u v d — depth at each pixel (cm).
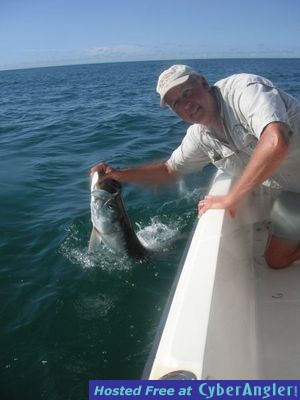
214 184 172
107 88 1475
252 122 125
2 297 183
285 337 129
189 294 98
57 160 393
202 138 153
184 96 131
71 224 245
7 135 555
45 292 186
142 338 158
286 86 1232
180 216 248
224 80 136
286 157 140
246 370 106
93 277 194
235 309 116
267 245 165
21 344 157
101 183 177
